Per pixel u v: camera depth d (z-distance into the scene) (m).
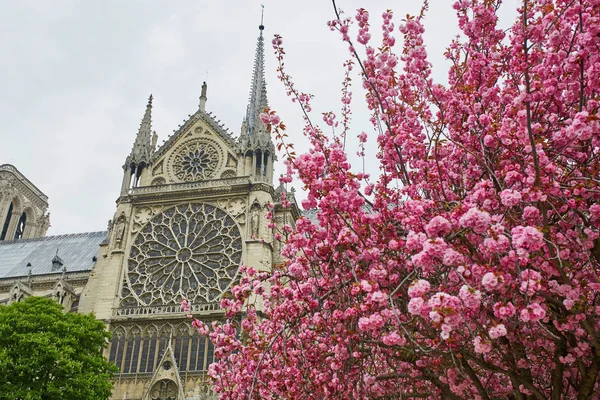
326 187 13.98
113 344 45.72
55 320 37.28
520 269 10.48
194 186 52.97
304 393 15.77
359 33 15.18
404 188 15.05
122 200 53.09
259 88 65.12
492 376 13.89
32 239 80.19
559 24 13.42
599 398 12.16
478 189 11.98
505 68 14.61
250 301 43.44
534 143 11.16
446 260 9.89
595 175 12.25
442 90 14.98
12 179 93.62
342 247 13.60
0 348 34.09
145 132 58.31
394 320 12.58
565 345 11.75
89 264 68.94
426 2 15.29
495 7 14.33
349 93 18.75
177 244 50.06
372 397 14.66
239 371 18.62
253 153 53.94
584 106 12.82
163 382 42.38
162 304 47.19
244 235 49.06
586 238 11.52
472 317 11.38
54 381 34.06
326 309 15.27
